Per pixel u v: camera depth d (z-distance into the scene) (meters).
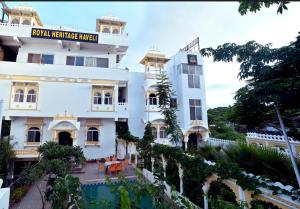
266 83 4.20
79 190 4.67
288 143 4.62
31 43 17.95
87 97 17.75
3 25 16.61
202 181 6.99
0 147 12.10
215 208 4.18
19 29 16.84
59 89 17.19
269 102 4.65
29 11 18.00
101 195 9.94
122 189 3.55
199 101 22.23
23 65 16.55
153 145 12.21
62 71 17.36
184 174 8.55
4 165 11.99
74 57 18.94
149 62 21.33
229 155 6.29
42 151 9.54
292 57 4.30
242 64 4.94
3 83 16.06
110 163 13.99
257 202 4.67
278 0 3.54
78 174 13.54
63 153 9.15
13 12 17.91
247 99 4.91
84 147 17.50
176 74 23.14
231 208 3.91
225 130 27.59
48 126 16.84
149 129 14.70
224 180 6.12
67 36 17.75
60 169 7.45
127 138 18.25
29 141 16.36
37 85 16.70
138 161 17.69
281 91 4.20
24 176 7.90
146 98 20.48
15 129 16.19
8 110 15.75
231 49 5.02
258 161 5.33
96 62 19.45
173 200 4.74
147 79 20.77
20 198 9.48
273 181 4.70
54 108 16.80
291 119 5.11
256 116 5.48
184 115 21.14
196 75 22.73
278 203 4.26
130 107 20.41
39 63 17.47
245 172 5.35
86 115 17.44
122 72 18.78
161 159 11.08
